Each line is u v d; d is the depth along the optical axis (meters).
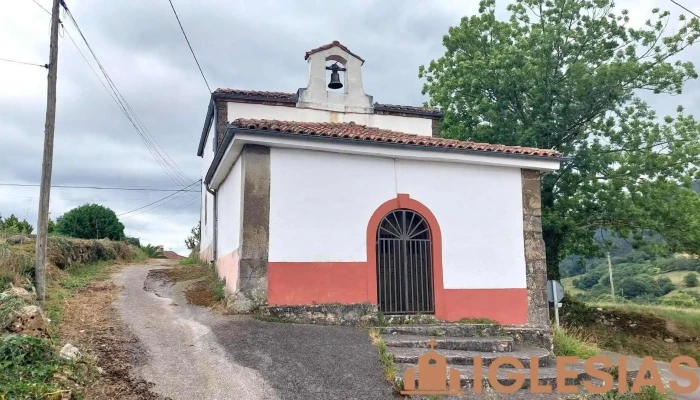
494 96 18.77
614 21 18.05
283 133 9.63
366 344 8.51
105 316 9.31
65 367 6.16
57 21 10.31
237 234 10.26
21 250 11.17
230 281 10.96
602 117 17.91
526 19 19.27
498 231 11.21
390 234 10.59
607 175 17.47
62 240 14.44
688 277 39.78
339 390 6.67
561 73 18.11
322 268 9.88
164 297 11.43
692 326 17.78
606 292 40.31
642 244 17.73
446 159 10.88
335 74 15.69
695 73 16.92
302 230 9.88
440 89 20.17
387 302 10.36
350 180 10.36
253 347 7.84
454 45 20.14
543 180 17.38
